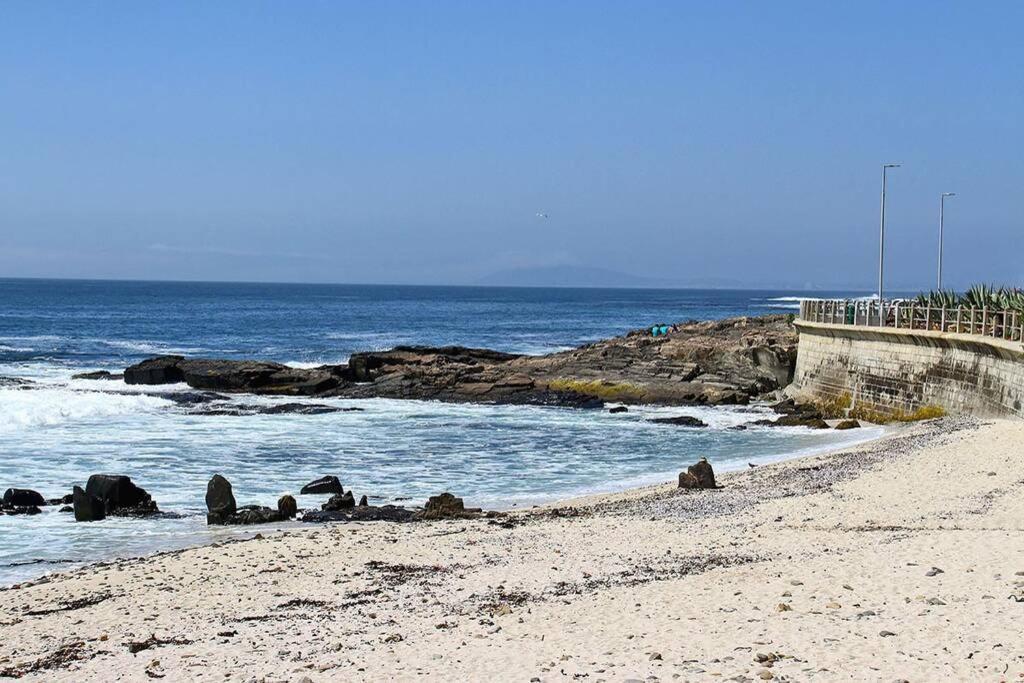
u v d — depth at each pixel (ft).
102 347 295.28
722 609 47.73
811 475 91.09
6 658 46.73
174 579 61.11
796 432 137.39
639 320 522.47
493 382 177.47
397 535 72.69
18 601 57.47
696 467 90.22
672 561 60.29
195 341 328.08
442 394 174.09
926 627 42.27
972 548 57.52
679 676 37.45
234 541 72.18
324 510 86.02
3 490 97.71
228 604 55.16
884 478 85.76
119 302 636.89
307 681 39.88
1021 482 80.07
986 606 45.14
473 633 46.52
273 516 83.10
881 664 37.65
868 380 144.97
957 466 88.53
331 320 477.36
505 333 404.57
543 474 108.47
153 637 48.75
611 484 102.42
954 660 37.76
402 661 42.50
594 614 48.57
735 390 167.94
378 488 100.63
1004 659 37.60
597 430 140.36
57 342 309.01
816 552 60.08
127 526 81.10
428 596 54.90
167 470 109.29
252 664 43.50
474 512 83.25
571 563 61.21
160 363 193.26
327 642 46.68
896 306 146.51
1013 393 113.70
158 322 427.74
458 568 61.57
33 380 194.59
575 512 80.64
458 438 133.59
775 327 216.95
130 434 134.82
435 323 471.62
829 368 154.92
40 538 77.15
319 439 132.16
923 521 68.95
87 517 82.79
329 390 180.96
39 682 42.50
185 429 140.05
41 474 106.01
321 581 59.57
